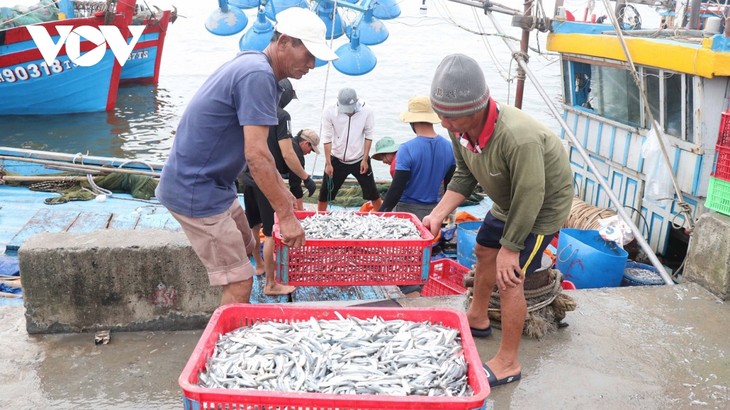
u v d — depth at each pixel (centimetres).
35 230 712
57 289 405
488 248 370
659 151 636
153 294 413
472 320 402
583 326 420
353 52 902
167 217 781
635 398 344
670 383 359
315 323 301
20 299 561
